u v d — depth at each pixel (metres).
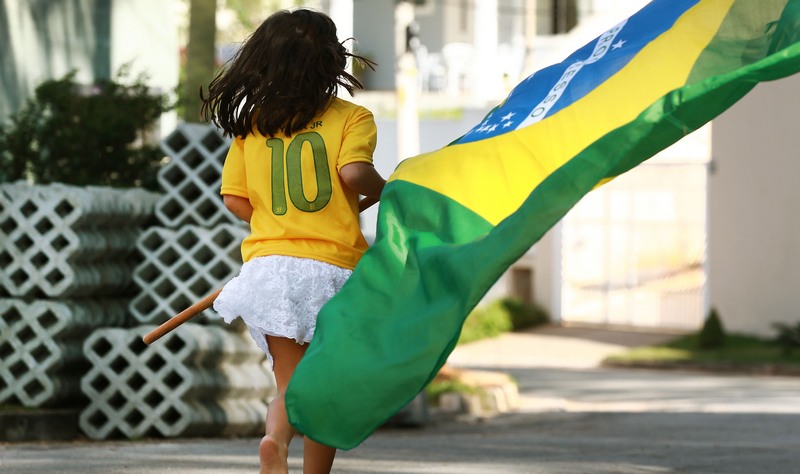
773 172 49.84
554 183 8.62
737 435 23.27
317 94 9.30
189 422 19.59
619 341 52.09
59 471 13.87
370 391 8.51
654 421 27.62
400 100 42.12
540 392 36.56
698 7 10.01
